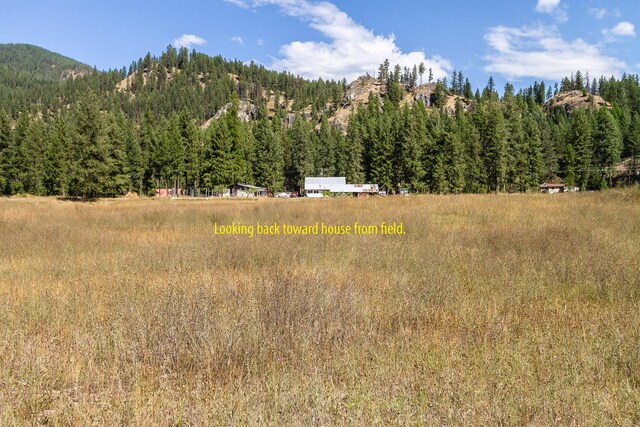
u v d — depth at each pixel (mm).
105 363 3646
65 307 5148
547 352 3732
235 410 2727
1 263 8297
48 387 3180
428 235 10969
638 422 2732
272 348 3809
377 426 2578
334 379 3352
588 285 6020
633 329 4160
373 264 7879
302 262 7879
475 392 2988
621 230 10594
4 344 3961
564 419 2705
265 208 20062
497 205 19203
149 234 12492
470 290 6086
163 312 4410
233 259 8141
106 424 2639
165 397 3004
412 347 3908
